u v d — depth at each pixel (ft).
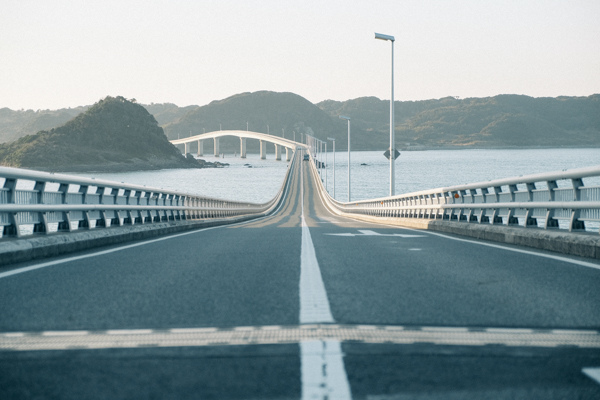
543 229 37.42
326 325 15.98
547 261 29.99
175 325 16.12
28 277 25.04
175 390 11.04
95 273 26.27
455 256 32.76
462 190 56.95
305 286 22.45
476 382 11.40
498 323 16.20
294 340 14.39
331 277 24.82
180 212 73.56
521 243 39.86
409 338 14.57
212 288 22.17
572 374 11.89
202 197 92.12
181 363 12.68
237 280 24.08
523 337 14.69
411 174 575.38
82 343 14.28
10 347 13.94
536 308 18.26
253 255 33.60
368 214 157.99
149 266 28.71
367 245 40.14
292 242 42.93
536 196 39.24
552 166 645.10
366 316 17.11
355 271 26.68
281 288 22.08
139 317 17.16
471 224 50.39
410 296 20.34
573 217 34.35
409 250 36.40
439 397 10.62
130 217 49.39
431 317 16.98
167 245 41.24
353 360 12.80
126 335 15.05
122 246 40.50
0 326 16.05
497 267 27.91
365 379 11.59
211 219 97.45
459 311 17.81
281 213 264.11
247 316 17.22
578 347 13.82
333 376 11.76
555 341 14.33
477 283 23.13
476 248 37.65
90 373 12.03
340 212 241.14
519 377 11.69
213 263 29.84
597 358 12.98
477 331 15.30
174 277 25.00
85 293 21.16
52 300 19.81
